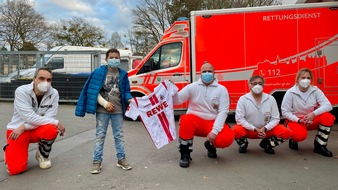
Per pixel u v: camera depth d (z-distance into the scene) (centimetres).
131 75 931
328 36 786
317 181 405
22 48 4122
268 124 516
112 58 446
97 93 436
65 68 1357
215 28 836
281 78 809
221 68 834
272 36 809
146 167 470
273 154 535
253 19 817
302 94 536
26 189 387
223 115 471
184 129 471
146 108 471
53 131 446
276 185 392
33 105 455
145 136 703
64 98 1316
